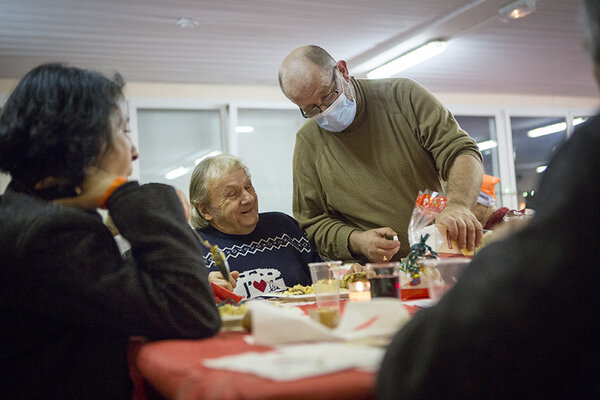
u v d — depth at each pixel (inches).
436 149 95.2
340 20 202.4
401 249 98.7
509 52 252.7
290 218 108.8
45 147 49.0
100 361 48.4
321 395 30.0
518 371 27.1
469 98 334.3
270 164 285.0
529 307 27.1
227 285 78.6
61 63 52.8
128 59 229.3
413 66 269.4
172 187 55.0
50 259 45.7
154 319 46.8
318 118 96.3
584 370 27.3
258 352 39.4
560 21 216.7
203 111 278.7
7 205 49.4
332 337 41.1
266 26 202.5
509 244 29.0
